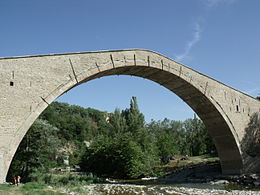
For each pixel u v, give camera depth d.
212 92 34.16
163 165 63.56
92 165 56.69
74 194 21.06
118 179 46.44
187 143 98.94
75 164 77.06
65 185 28.28
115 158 48.69
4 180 20.23
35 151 36.00
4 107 21.09
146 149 56.53
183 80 32.19
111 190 26.62
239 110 36.19
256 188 27.59
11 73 21.80
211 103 33.97
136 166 45.91
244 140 35.81
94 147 59.47
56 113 116.81
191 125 103.50
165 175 46.62
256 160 36.12
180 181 38.50
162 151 73.12
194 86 32.78
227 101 35.31
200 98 34.41
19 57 22.28
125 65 27.89
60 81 23.84
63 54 24.39
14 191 16.80
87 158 59.50
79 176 42.09
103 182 38.19
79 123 114.44
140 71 30.70
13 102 21.48
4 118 20.95
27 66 22.55
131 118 83.94
